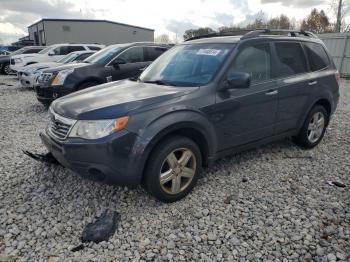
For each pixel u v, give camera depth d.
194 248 2.81
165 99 3.33
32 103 9.20
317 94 4.83
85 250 2.80
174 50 4.64
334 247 2.79
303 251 2.76
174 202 3.50
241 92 3.85
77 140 3.11
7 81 15.41
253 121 4.06
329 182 3.95
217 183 3.92
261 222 3.15
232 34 4.66
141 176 3.18
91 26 41.59
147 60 8.52
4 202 3.52
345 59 16.47
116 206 3.42
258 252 2.75
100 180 3.17
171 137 3.35
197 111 3.44
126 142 3.04
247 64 4.00
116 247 2.83
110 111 3.11
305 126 4.86
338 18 25.47
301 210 3.34
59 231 3.04
